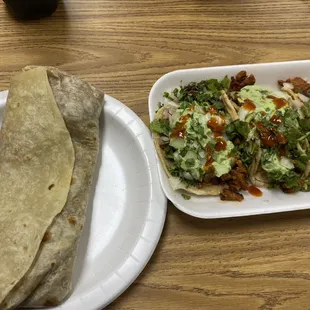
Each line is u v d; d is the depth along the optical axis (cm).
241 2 39
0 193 28
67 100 30
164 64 36
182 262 30
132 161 33
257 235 32
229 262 31
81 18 37
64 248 27
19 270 26
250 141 31
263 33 38
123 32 37
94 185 32
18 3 35
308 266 31
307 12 39
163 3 39
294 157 32
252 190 32
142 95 35
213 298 30
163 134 32
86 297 28
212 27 38
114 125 33
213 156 31
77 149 30
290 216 32
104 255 30
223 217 30
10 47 36
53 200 28
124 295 29
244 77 35
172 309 29
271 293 30
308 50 38
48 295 27
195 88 34
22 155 29
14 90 30
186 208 30
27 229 27
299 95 34
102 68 36
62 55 36
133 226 31
